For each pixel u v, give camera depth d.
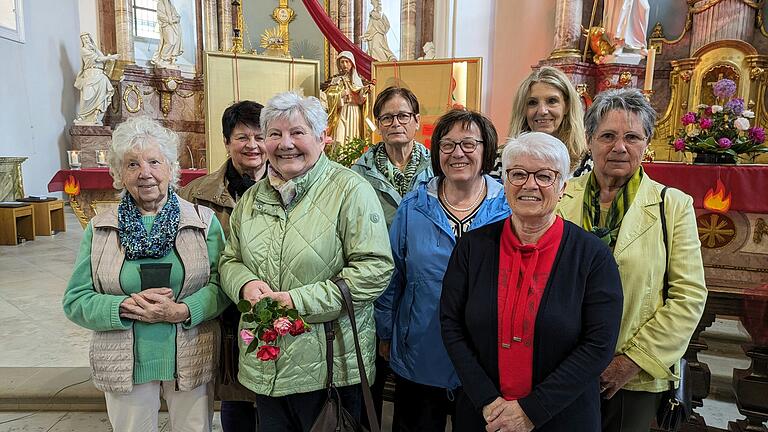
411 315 1.69
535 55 7.25
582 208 1.59
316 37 11.68
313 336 1.53
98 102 8.80
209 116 2.83
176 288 1.67
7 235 6.56
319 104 1.58
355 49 5.77
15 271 5.36
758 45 5.79
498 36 7.57
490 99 7.75
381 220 1.58
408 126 2.05
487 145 1.68
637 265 1.44
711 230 3.07
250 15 11.74
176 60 9.95
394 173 2.12
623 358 1.45
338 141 3.70
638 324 1.46
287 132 1.52
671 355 1.41
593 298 1.27
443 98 3.02
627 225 1.47
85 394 2.77
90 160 8.73
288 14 9.36
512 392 1.32
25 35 8.29
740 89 5.73
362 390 1.59
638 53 6.08
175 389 1.72
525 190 1.28
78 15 9.58
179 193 2.14
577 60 6.28
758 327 2.25
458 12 7.67
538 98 1.96
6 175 7.16
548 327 1.27
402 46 8.84
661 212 1.47
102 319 1.57
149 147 1.60
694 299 1.41
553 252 1.32
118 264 1.62
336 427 1.49
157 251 1.63
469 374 1.33
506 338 1.31
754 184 2.79
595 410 1.33
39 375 2.99
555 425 1.30
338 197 1.57
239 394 1.91
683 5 6.18
